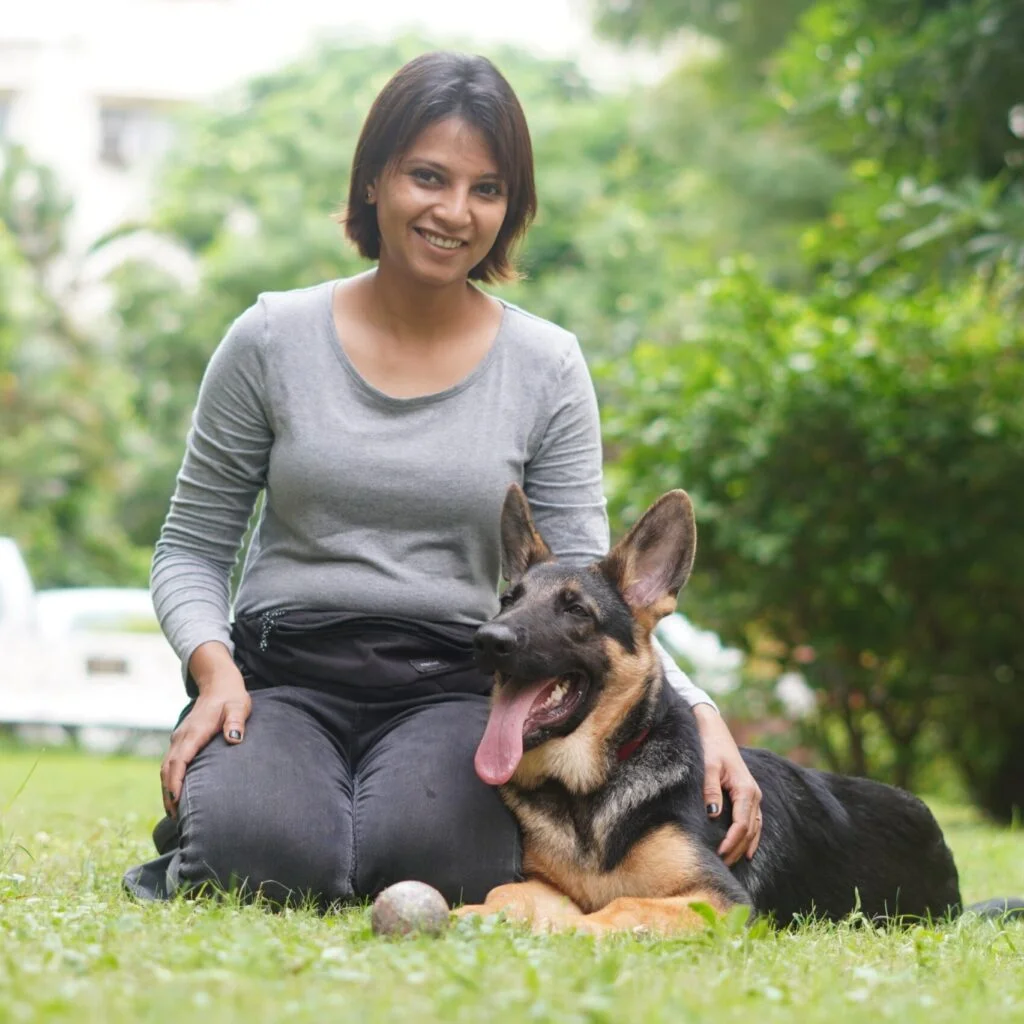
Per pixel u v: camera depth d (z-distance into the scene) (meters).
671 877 4.82
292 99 31.61
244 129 32.22
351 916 4.45
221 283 29.33
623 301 26.73
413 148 5.15
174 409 30.25
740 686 14.05
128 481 31.64
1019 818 14.44
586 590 5.15
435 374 5.38
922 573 13.27
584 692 5.05
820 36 13.91
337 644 5.20
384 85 5.28
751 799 5.05
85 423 32.09
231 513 5.54
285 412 5.28
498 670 4.93
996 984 3.77
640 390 13.57
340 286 5.54
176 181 32.72
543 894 4.93
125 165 44.84
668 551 5.29
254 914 4.37
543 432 5.54
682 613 13.46
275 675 5.29
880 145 13.48
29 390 31.78
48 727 20.39
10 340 32.06
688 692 5.45
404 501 5.21
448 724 5.12
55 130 44.50
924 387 12.73
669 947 4.02
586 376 5.68
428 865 4.91
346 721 5.23
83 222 43.94
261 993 3.15
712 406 12.93
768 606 13.43
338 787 5.00
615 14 28.30
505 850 5.02
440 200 5.14
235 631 5.40
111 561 31.30
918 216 12.12
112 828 7.11
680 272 26.09
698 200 26.44
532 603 5.06
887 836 5.65
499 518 5.35
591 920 4.47
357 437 5.23
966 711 14.21
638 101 30.56
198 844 4.77
